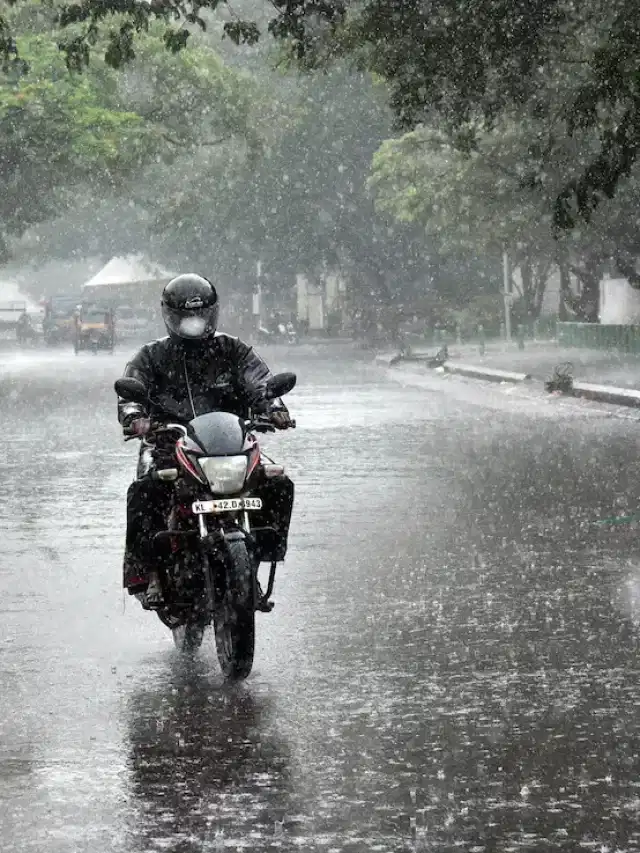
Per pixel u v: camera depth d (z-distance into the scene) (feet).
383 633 37.42
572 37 115.44
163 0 103.35
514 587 43.47
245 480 32.48
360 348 296.10
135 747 27.43
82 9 103.45
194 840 22.17
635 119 100.73
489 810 23.38
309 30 108.06
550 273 313.94
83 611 41.29
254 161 250.16
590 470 74.02
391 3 106.83
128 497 34.06
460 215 230.27
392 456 83.25
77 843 22.11
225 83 230.68
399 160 229.25
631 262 220.64
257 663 34.42
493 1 105.91
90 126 206.39
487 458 81.15
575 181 105.70
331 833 22.39
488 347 253.03
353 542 52.65
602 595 41.98
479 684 31.89
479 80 112.68
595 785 24.57
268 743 27.55
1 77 198.29
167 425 33.68
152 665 34.53
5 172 210.79
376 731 28.27
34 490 69.92
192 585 33.19
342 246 336.29
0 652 35.99
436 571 46.44
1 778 25.52
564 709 29.60
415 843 21.89
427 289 336.70
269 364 223.92
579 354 212.23
